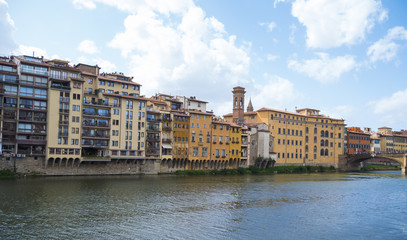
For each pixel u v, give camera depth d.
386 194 84.75
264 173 141.62
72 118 94.62
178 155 117.94
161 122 113.19
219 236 46.22
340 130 182.50
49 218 51.97
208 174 123.75
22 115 89.50
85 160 95.44
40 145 91.75
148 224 50.69
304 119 170.00
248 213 59.38
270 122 156.50
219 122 131.75
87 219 52.22
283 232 48.91
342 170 176.12
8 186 74.44
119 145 102.94
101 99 100.88
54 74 94.31
